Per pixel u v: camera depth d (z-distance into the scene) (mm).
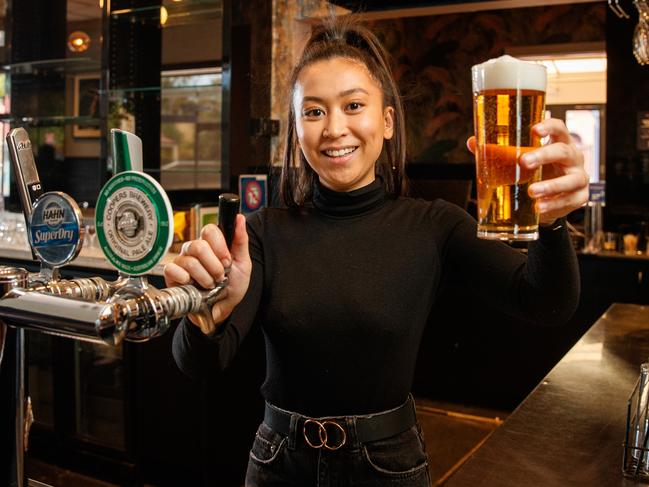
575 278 1023
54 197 719
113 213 624
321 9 3936
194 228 3393
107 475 3287
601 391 1431
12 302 611
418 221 1346
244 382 3205
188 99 5719
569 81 8062
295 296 1285
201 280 768
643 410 994
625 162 5031
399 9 4133
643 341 1931
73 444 3402
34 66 4297
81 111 4176
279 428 1307
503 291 1188
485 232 781
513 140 753
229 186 3494
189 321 986
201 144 5723
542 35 6941
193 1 3494
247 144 3697
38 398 3619
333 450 1253
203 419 3002
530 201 766
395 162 1442
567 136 786
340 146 1238
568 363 1679
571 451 1084
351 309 1261
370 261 1296
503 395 4266
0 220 4426
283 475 1287
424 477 1310
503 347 4250
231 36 3527
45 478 3326
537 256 1025
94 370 3398
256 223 1390
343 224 1342
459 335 4367
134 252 613
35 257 742
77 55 4527
